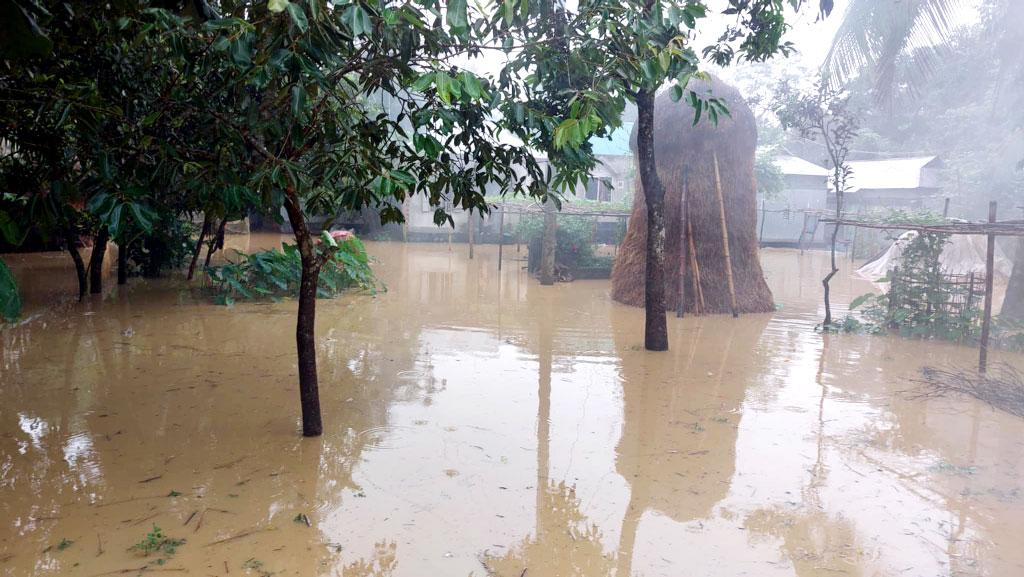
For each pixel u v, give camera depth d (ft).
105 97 14.28
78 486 14.38
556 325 33.73
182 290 39.17
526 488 14.87
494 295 43.45
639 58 16.74
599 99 15.49
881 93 34.71
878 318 35.42
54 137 12.51
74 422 18.20
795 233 95.14
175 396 20.56
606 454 16.93
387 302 39.37
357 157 15.10
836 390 23.08
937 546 12.75
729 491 14.98
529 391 22.07
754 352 28.78
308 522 13.08
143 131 14.34
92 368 23.34
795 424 19.49
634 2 16.92
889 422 19.83
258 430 17.93
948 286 32.91
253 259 38.60
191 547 12.07
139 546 12.03
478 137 16.42
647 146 27.32
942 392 22.85
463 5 12.03
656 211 27.86
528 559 12.05
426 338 29.78
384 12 11.82
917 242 32.99
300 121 13.98
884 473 16.08
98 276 37.06
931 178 87.56
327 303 38.11
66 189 12.23
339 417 19.06
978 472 16.20
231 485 14.61
